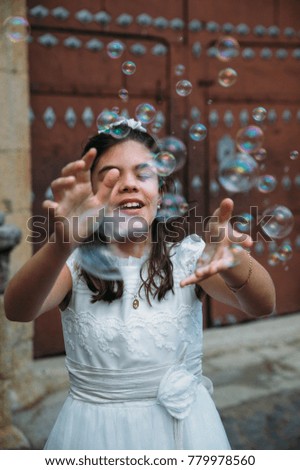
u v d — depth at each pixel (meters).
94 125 3.55
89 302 1.39
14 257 3.17
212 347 3.81
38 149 3.41
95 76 3.53
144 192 1.37
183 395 1.37
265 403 3.07
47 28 3.35
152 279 1.38
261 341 3.96
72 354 1.42
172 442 1.36
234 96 3.98
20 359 3.15
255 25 4.01
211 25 3.85
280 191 4.22
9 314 1.29
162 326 1.38
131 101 3.64
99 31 3.50
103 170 1.38
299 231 4.36
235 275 1.24
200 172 3.88
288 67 4.19
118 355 1.36
